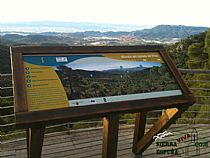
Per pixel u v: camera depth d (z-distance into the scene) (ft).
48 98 6.13
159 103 7.30
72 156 9.53
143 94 7.34
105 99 6.77
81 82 6.72
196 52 84.12
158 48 8.48
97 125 12.78
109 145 7.13
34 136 6.01
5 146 9.97
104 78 7.10
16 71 6.10
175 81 8.00
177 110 8.08
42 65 6.51
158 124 8.80
